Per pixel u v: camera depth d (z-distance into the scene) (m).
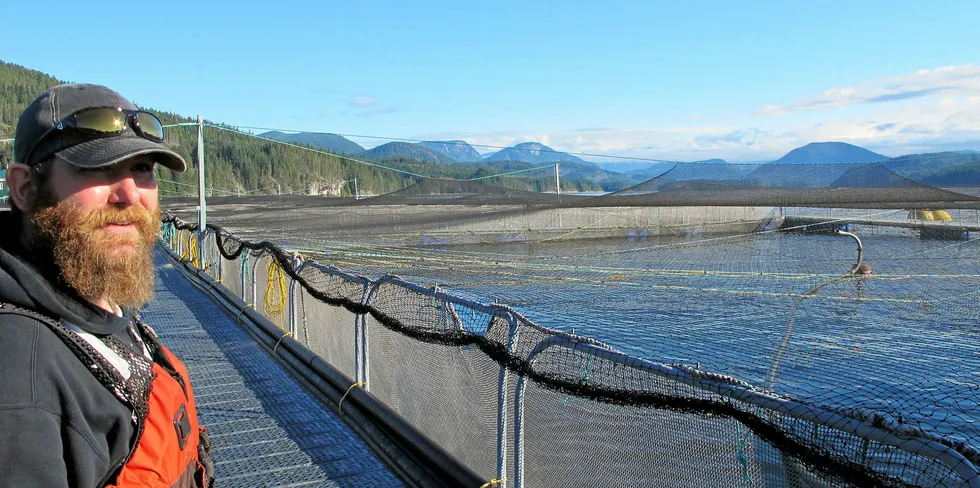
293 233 21.72
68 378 1.31
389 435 4.34
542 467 2.96
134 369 1.50
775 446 1.92
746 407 2.04
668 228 20.95
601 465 2.63
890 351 6.21
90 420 1.36
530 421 3.03
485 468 3.43
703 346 6.73
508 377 3.16
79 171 1.45
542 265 12.38
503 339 3.24
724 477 2.17
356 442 4.53
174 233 18.86
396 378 4.50
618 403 2.44
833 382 4.71
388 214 22.56
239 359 6.82
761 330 7.29
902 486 1.60
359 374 5.01
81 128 1.44
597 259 13.26
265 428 4.82
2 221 1.56
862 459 1.73
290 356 6.44
